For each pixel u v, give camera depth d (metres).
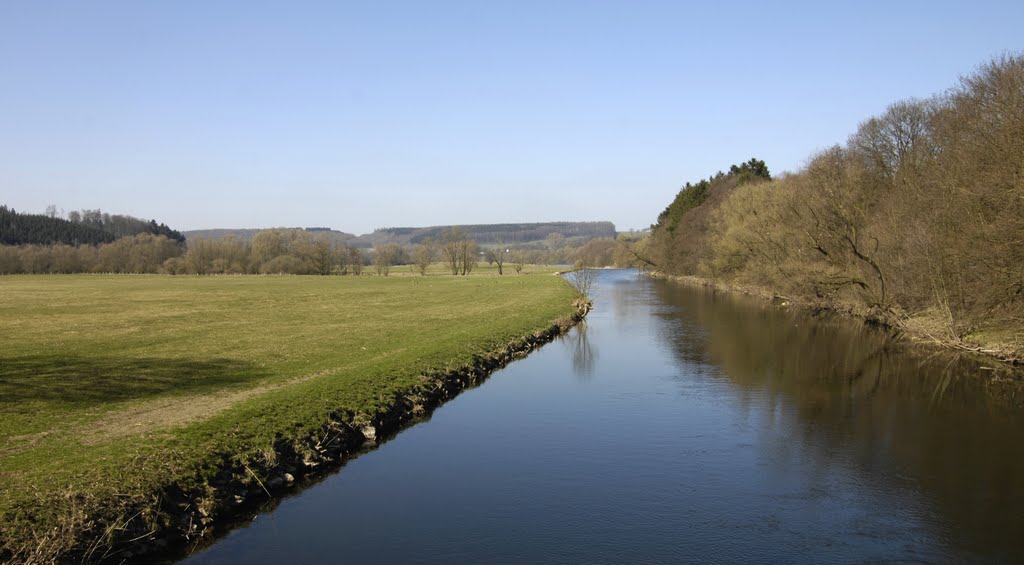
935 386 21.73
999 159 23.97
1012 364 25.14
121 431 13.61
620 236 151.12
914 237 30.70
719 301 56.50
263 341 29.03
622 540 10.64
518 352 29.28
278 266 117.81
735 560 9.98
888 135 45.31
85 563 8.99
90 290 68.56
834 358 27.28
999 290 23.45
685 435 16.39
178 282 86.94
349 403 16.61
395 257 174.38
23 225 162.38
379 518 11.45
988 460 14.32
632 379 23.34
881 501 12.18
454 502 12.16
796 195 47.22
